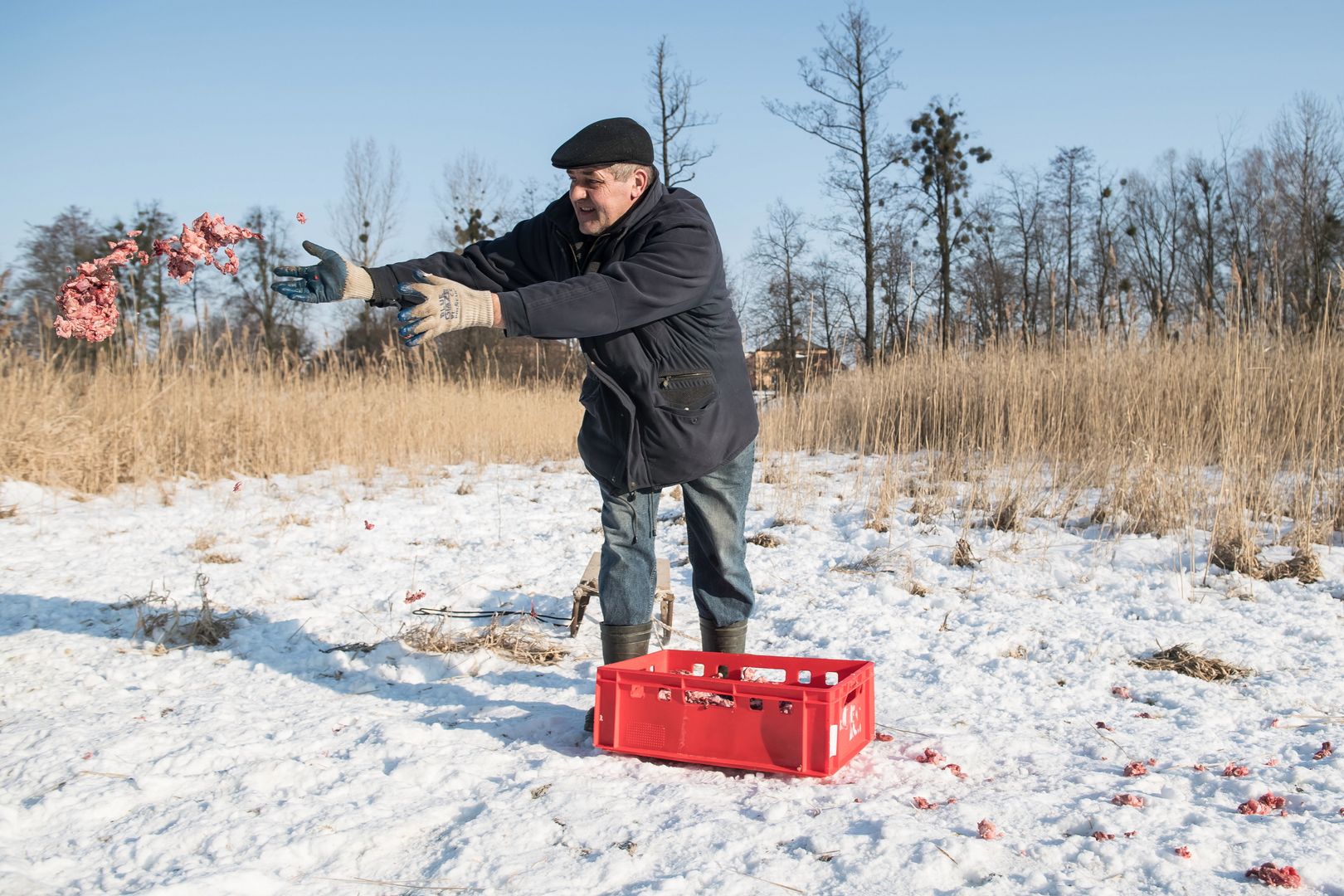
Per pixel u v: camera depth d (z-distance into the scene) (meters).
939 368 10.84
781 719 2.76
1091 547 5.71
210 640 4.25
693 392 2.98
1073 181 34.22
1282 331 8.69
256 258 29.48
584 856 2.29
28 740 3.12
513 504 7.99
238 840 2.39
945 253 29.27
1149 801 2.49
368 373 12.88
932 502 7.07
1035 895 2.07
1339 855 2.20
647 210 2.94
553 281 2.86
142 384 9.98
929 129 29.03
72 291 2.95
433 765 2.81
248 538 6.54
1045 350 10.67
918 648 4.09
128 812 2.61
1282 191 27.62
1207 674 3.63
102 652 4.09
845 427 11.39
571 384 17.97
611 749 2.94
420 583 5.27
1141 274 33.62
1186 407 8.12
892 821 2.38
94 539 6.45
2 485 7.77
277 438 10.12
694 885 2.12
